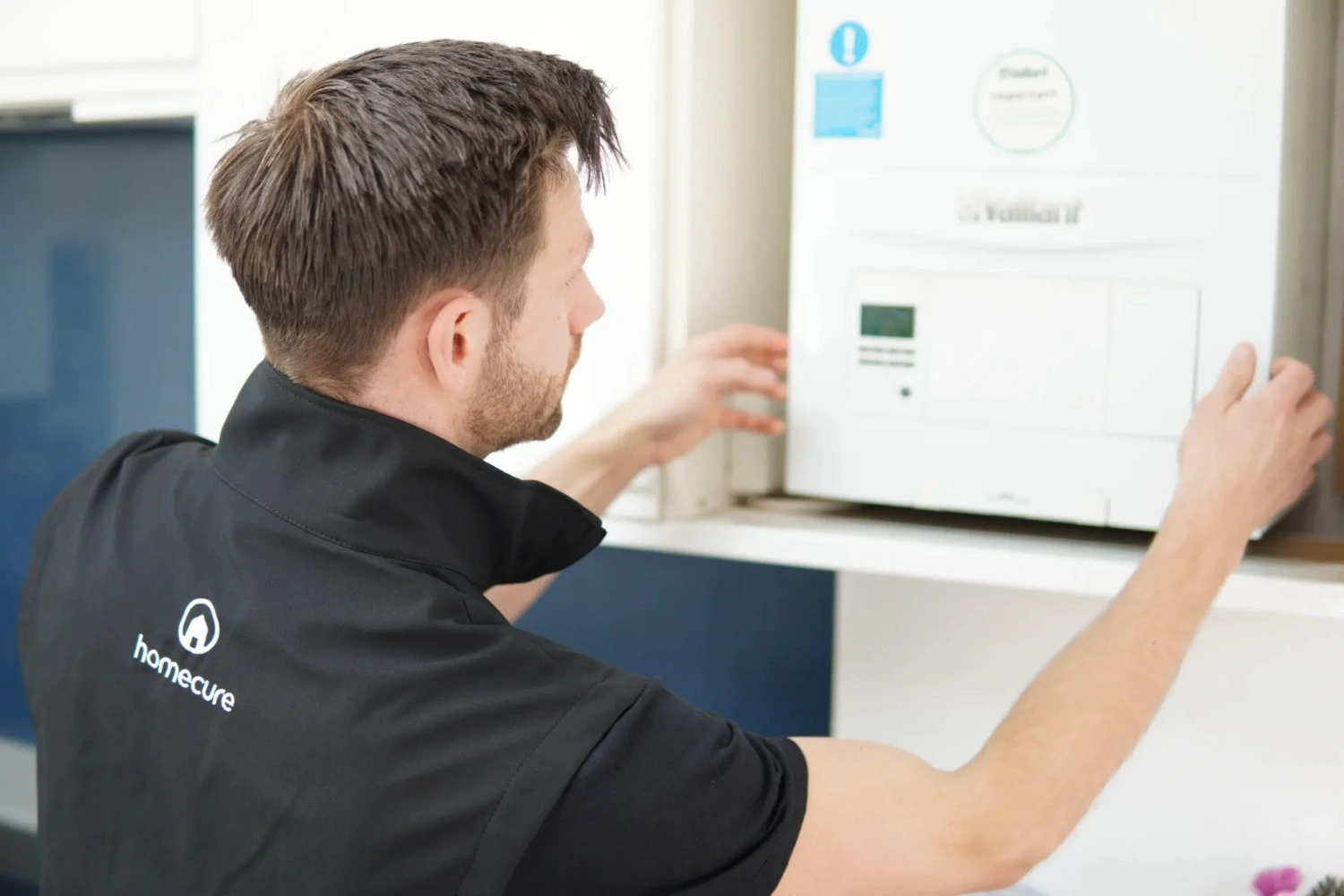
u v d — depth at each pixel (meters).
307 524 0.85
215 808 0.81
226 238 0.88
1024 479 1.10
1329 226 1.23
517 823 0.76
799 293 1.17
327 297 0.84
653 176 1.17
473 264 0.85
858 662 1.49
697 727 0.81
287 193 0.84
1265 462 0.95
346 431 0.86
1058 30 1.04
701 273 1.20
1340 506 1.21
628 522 1.22
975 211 1.09
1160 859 1.34
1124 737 0.88
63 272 2.34
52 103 1.66
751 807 0.80
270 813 0.79
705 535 1.19
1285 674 1.28
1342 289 1.23
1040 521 1.22
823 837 0.82
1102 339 1.06
